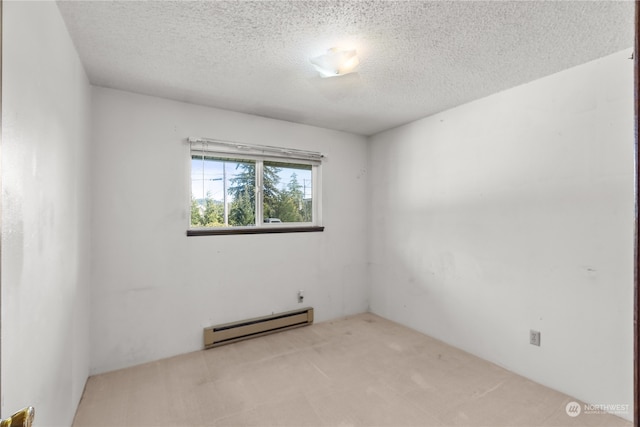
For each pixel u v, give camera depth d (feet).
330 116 9.83
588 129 6.32
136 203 7.91
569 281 6.59
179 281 8.47
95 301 7.39
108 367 7.52
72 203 5.49
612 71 6.01
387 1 4.54
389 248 11.24
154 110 8.16
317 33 5.38
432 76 7.02
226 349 8.74
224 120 9.14
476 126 8.40
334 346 8.94
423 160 9.96
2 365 2.78
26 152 3.34
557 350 6.74
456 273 8.91
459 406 6.16
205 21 5.02
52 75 4.28
